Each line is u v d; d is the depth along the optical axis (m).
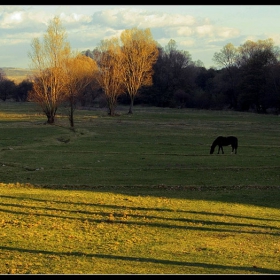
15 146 44.72
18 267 11.61
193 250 13.74
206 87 142.25
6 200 21.08
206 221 18.02
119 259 12.52
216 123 77.06
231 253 13.54
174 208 20.34
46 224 16.61
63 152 40.72
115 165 33.91
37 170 31.70
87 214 18.58
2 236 14.75
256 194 24.83
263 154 40.31
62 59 72.12
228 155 39.38
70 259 12.44
